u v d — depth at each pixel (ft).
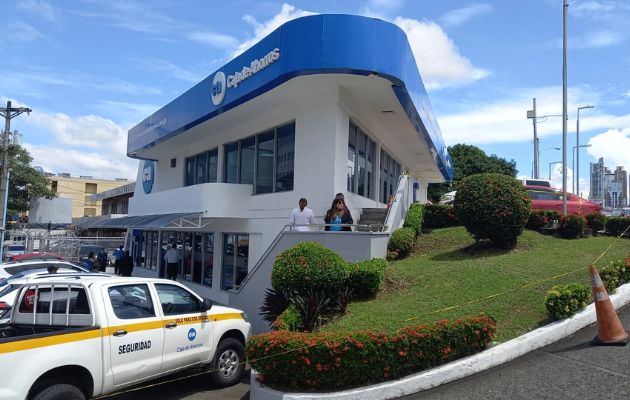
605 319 21.42
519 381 18.72
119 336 21.04
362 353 19.26
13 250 109.60
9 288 24.44
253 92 40.11
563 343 21.97
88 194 263.49
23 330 21.63
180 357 23.82
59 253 110.93
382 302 28.50
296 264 27.40
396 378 19.79
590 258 33.83
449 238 43.37
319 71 34.71
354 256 33.30
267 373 19.88
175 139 60.49
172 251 63.98
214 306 27.07
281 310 28.96
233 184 48.88
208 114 47.88
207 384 26.63
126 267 74.49
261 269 38.14
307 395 18.94
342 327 24.62
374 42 34.65
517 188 37.17
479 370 20.12
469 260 34.73
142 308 22.84
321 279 27.12
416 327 20.52
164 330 23.13
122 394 25.22
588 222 45.37
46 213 118.42
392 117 49.47
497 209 36.55
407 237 39.27
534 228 45.57
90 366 19.75
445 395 18.47
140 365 21.79
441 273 31.73
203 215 47.39
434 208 49.88
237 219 50.75
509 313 24.67
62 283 21.80
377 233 34.37
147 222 55.11
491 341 22.02
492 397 17.74
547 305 23.50
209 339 25.54
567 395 17.11
